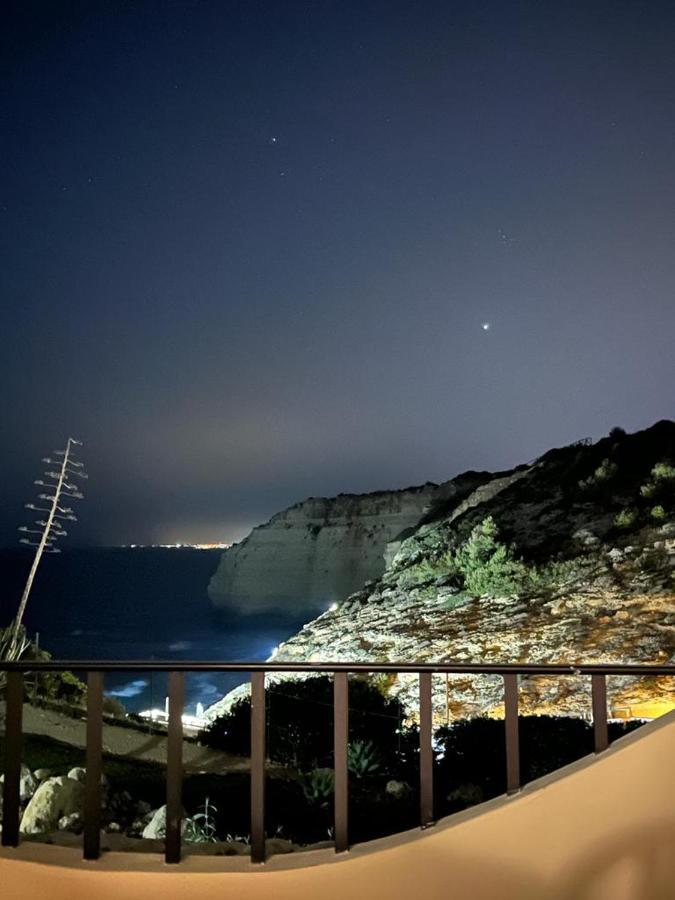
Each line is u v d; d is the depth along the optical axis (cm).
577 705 1495
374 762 938
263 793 368
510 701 368
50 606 8125
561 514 3591
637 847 335
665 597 2209
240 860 364
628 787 337
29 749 1002
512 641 2200
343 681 370
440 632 2514
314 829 721
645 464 3762
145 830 648
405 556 4050
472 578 2986
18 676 382
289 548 8494
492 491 4519
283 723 1123
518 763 364
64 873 353
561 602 2436
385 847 350
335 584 8075
